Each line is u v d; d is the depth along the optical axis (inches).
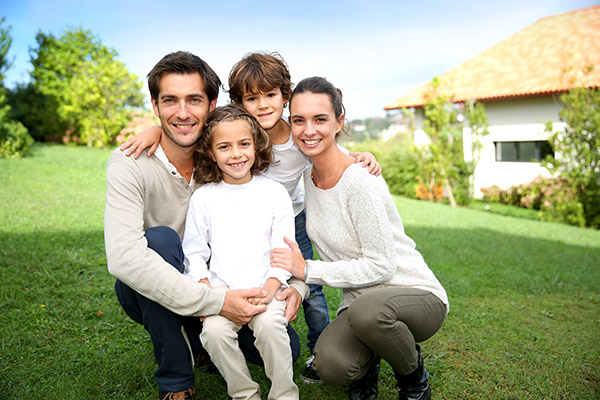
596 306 167.0
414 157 587.2
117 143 731.4
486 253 244.8
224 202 88.1
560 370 110.3
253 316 79.8
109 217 78.7
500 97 548.7
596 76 504.7
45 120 767.1
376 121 998.4
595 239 339.3
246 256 85.7
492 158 586.2
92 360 102.3
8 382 91.7
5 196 291.0
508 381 103.6
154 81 82.2
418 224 322.0
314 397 92.2
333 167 87.8
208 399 89.4
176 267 82.9
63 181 367.9
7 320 120.2
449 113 535.8
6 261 161.6
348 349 82.5
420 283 87.7
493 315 147.2
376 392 93.0
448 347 120.7
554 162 463.5
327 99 83.9
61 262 167.3
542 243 292.0
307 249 113.3
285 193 92.0
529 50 657.6
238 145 85.4
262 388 93.8
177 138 84.2
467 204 534.0
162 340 79.3
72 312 128.4
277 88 94.2
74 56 701.3
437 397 95.9
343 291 94.8
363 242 85.4
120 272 74.9
